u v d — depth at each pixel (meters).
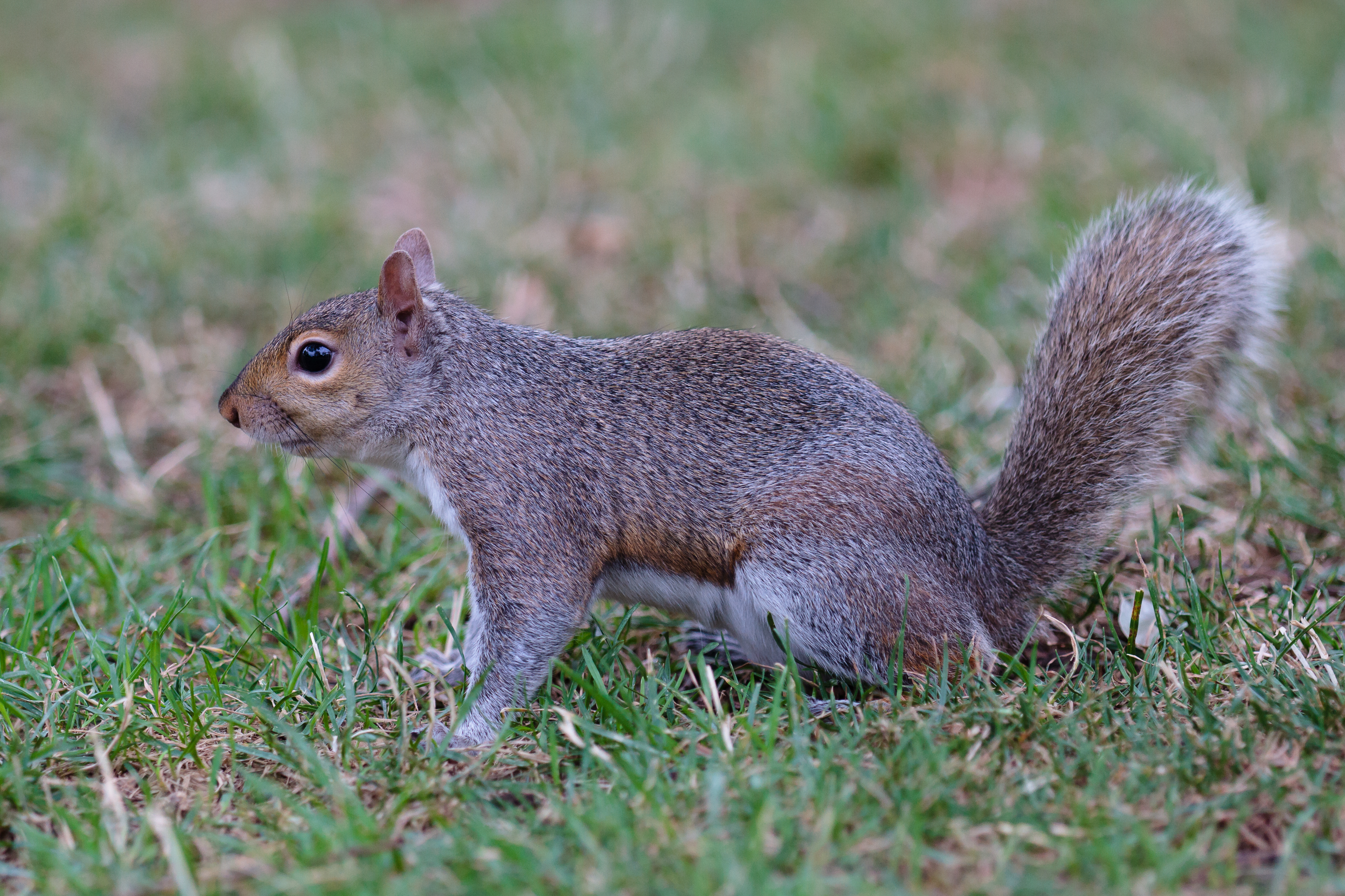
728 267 17.11
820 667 9.03
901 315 15.53
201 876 6.79
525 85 22.62
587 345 9.73
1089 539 9.80
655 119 21.89
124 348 15.36
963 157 19.52
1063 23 24.12
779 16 25.75
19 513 12.60
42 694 8.88
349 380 9.42
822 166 19.44
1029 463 9.88
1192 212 10.27
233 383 9.86
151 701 8.73
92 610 10.60
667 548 9.27
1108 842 6.65
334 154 21.20
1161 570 10.08
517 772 8.14
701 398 9.40
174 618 9.93
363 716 8.73
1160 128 18.91
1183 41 23.02
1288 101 19.42
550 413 9.36
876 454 9.07
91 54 27.41
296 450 9.70
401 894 6.32
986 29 24.19
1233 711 8.00
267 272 17.22
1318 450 11.62
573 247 18.02
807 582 8.88
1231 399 10.29
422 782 7.63
